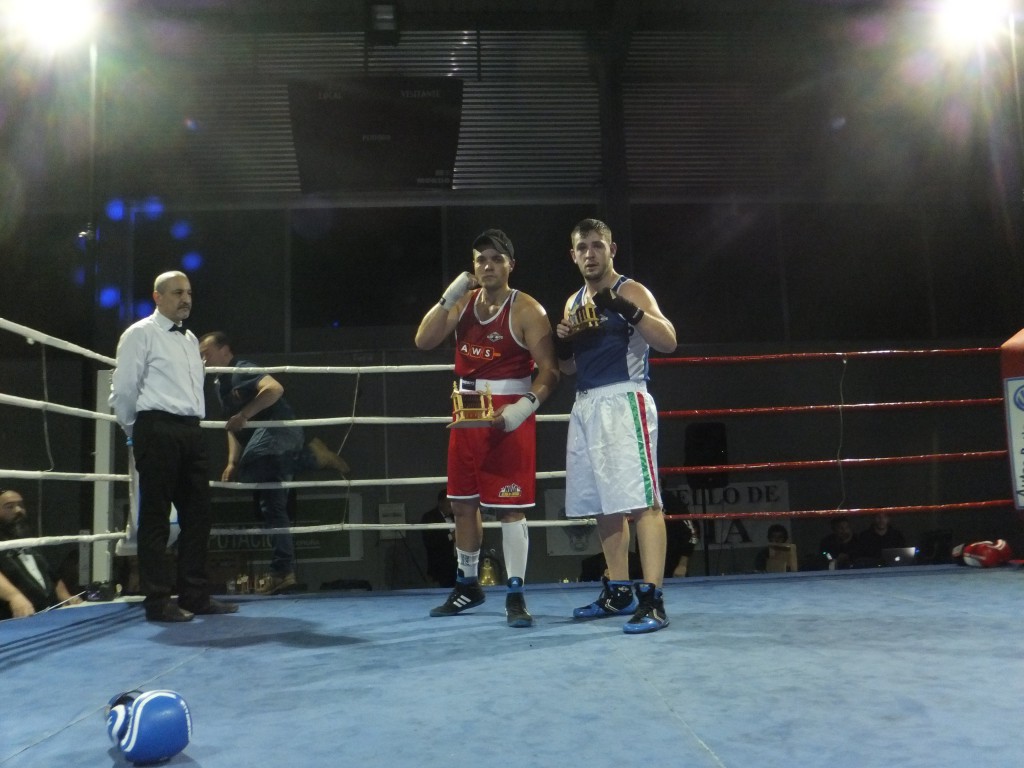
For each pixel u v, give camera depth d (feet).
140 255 24.73
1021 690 5.31
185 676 6.55
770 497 24.73
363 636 8.13
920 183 25.91
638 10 22.16
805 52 24.53
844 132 25.53
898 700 5.15
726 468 12.56
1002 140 24.67
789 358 12.77
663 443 24.86
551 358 9.17
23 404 9.37
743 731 4.64
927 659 6.24
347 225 25.44
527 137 25.02
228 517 22.11
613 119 24.35
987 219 25.96
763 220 26.09
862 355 12.85
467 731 4.81
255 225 25.23
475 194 25.31
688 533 17.61
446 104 23.93
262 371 12.03
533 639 7.69
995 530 24.91
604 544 9.10
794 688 5.52
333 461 13.93
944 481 25.12
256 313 24.98
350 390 24.63
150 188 24.70
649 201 25.77
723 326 25.70
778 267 25.95
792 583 11.16
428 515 19.80
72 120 23.63
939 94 24.93
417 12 23.03
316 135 23.91
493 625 8.61
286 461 13.16
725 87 24.91
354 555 23.56
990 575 11.25
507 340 9.23
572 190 25.52
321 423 12.25
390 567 23.57
